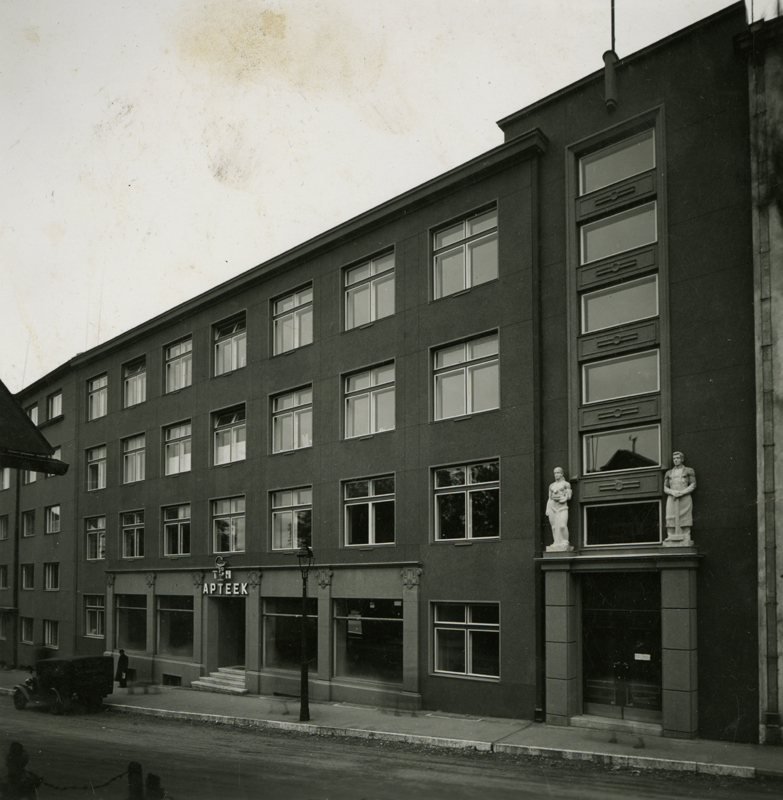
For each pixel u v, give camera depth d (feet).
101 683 82.17
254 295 99.25
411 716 68.44
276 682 87.56
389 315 81.51
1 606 156.66
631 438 62.44
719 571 55.72
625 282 64.28
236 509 99.30
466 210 75.05
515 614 66.28
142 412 117.70
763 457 54.44
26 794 37.81
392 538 78.23
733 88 59.47
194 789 39.40
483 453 70.69
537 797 39.11
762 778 44.55
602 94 66.90
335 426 85.35
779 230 55.77
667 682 55.98
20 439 27.91
